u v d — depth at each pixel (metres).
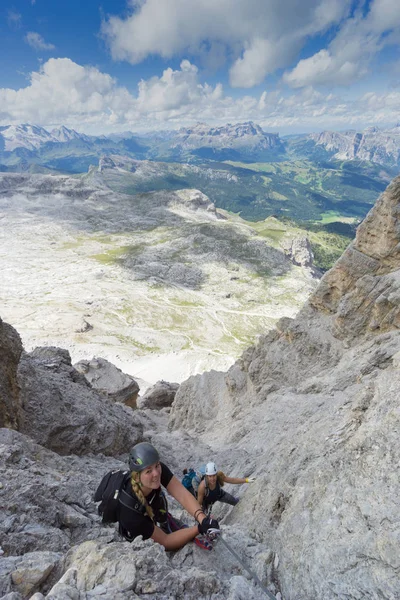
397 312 29.78
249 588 5.90
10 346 15.34
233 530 8.15
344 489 6.84
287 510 7.81
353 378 23.53
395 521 5.54
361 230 39.50
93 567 5.42
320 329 36.16
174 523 7.40
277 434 20.52
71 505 8.46
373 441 7.30
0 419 13.36
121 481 6.18
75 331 180.12
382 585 5.01
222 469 19.16
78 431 17.25
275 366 35.22
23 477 8.34
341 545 5.89
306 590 5.82
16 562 5.68
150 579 5.39
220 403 41.16
